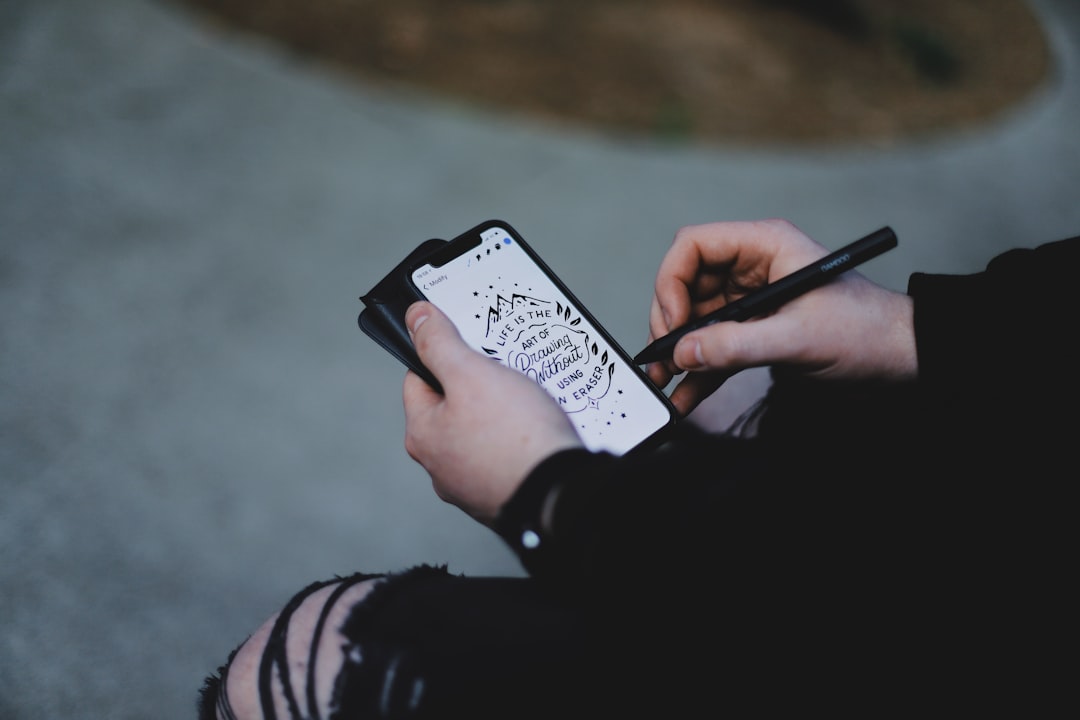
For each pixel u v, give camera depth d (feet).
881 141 13.96
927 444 2.90
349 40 12.50
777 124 13.60
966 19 19.62
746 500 2.58
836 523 2.62
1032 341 2.69
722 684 2.14
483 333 3.23
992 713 2.27
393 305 3.08
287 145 10.50
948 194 12.94
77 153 9.55
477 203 10.39
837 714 2.20
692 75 14.03
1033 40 19.62
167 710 5.63
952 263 11.42
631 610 2.09
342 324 8.60
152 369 7.72
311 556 6.75
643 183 11.39
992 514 2.66
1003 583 2.49
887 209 12.20
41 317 7.82
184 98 10.71
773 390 3.28
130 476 6.89
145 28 11.55
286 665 2.18
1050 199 13.48
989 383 2.74
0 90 9.97
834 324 2.86
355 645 2.13
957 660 2.32
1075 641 2.37
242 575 6.50
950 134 14.73
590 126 12.22
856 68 15.90
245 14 12.35
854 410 3.12
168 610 6.15
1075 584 2.47
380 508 7.22
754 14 16.39
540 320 3.26
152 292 8.36
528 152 11.43
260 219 9.45
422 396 2.72
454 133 11.39
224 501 6.93
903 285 10.78
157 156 9.84
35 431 6.96
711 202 11.37
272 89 11.26
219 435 7.38
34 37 10.86
